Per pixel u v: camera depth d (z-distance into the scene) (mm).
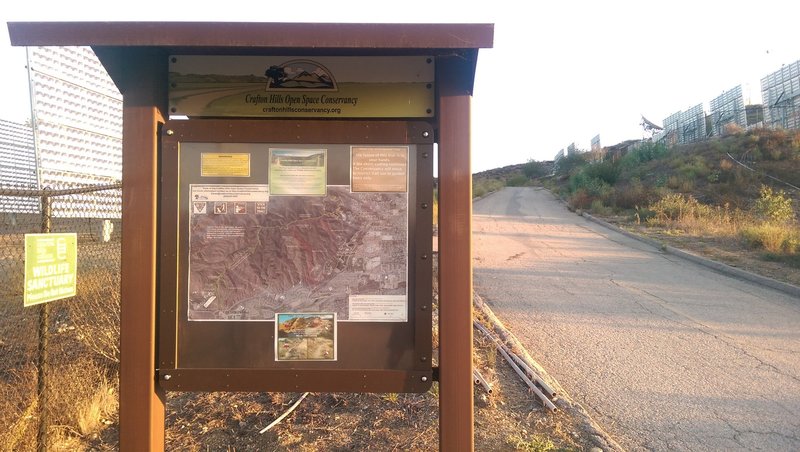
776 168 26438
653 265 12102
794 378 5168
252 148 2801
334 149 2809
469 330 2711
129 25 2480
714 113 47875
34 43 2477
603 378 5125
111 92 7238
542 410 4164
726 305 8305
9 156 11734
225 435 3656
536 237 17375
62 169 6398
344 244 2811
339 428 3725
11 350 5016
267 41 2494
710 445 3812
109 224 7070
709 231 16672
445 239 2725
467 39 2500
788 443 3846
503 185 53094
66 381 4008
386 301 2811
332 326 2805
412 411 3975
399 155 2807
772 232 13562
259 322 2803
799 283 9516
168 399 4285
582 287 9641
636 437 3926
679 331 6809
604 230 19375
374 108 2904
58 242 3031
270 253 2807
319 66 2900
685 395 4727
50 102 6188
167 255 2754
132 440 2684
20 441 3395
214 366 2789
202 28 2486
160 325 2752
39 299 2891
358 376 2770
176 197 2766
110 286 5762
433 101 2891
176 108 2893
